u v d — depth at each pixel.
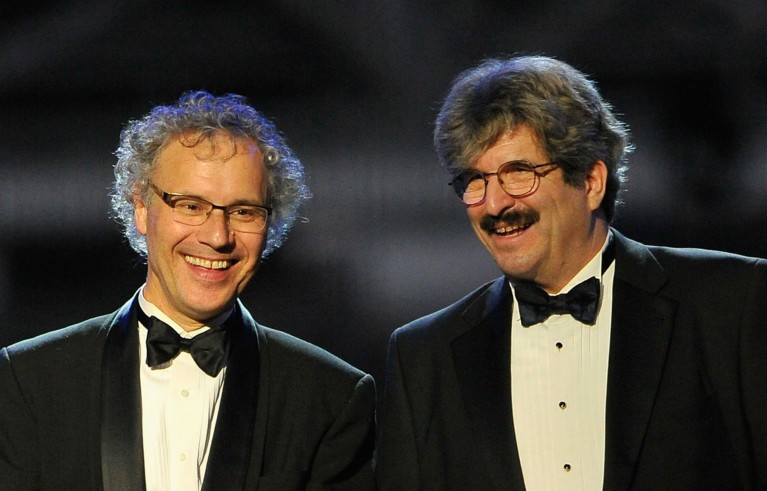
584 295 9.61
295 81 32.34
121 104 32.25
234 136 9.43
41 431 9.27
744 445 9.12
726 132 31.03
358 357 31.31
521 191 9.30
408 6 31.50
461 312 10.33
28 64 31.61
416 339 10.33
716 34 30.61
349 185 31.92
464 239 31.47
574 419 9.47
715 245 30.91
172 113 9.57
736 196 30.84
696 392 9.26
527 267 9.49
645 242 31.12
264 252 10.09
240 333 9.88
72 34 31.61
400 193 31.80
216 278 9.35
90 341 9.63
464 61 31.62
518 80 9.41
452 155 9.53
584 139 9.45
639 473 9.12
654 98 31.31
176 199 9.23
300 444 9.63
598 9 30.78
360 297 31.53
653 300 9.62
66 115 32.00
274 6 31.83
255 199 9.40
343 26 31.86
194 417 9.49
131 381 9.38
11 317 31.47
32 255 31.66
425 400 10.08
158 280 9.62
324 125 32.28
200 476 9.36
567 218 9.48
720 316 9.41
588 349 9.68
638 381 9.31
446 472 9.78
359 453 10.06
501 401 9.59
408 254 31.55
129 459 9.09
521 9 31.11
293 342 10.16
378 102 32.09
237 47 32.16
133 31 31.83
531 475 9.40
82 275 31.69
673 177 31.12
